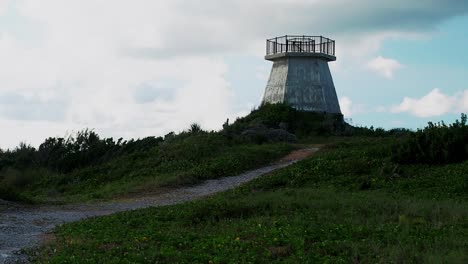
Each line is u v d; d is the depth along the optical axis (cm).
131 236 1537
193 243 1404
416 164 2902
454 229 1495
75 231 1689
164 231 1619
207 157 3750
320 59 5681
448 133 2952
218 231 1599
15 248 1484
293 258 1212
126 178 3522
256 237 1447
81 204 2662
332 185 2650
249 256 1227
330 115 5412
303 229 1509
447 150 2859
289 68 5606
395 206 1908
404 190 2422
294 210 1950
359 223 1647
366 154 3195
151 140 4809
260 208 1989
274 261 1196
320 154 3612
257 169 3553
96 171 3872
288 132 4791
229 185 3105
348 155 3262
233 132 4522
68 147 4634
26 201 2608
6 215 2197
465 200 2130
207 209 1938
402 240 1353
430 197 2236
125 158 4022
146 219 1866
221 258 1207
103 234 1596
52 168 4375
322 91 5578
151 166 3719
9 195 2581
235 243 1355
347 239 1391
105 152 4566
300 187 2702
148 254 1277
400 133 4984
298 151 4056
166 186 3102
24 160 4481
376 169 2838
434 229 1498
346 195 2280
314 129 5044
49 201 2728
